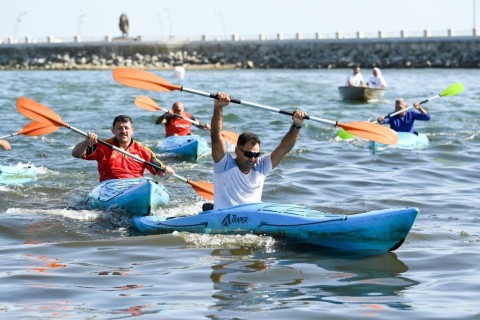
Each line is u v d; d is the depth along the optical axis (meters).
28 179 22.53
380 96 52.31
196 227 15.84
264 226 15.22
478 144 29.81
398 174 23.56
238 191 15.80
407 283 12.40
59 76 94.06
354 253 14.34
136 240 15.47
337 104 50.00
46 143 30.23
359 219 14.38
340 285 12.31
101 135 33.03
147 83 17.45
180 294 11.85
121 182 18.86
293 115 15.64
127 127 19.50
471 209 18.50
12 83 73.56
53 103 48.66
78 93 57.94
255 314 10.87
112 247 14.98
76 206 19.09
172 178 23.27
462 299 11.48
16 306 11.27
